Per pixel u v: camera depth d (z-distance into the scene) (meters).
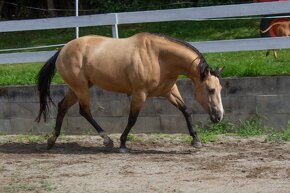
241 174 9.62
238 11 13.30
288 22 14.94
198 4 22.72
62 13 25.67
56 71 12.84
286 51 15.84
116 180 9.52
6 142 13.17
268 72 13.27
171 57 11.45
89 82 12.11
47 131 13.95
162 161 10.76
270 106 12.73
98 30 22.31
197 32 20.44
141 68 11.47
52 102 12.58
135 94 11.62
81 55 11.93
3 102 14.18
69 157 11.43
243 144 11.96
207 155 11.12
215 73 11.33
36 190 9.07
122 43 11.79
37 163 10.94
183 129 13.21
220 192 8.69
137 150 11.85
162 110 13.27
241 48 13.20
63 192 8.92
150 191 8.84
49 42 21.53
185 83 13.11
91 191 8.93
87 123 13.67
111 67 11.70
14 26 14.70
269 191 8.66
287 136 12.22
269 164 10.23
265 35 15.19
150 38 11.61
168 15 13.77
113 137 13.16
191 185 9.08
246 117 12.89
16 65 16.89
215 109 11.22
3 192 8.99
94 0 24.28
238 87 12.88
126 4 23.59
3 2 25.67
